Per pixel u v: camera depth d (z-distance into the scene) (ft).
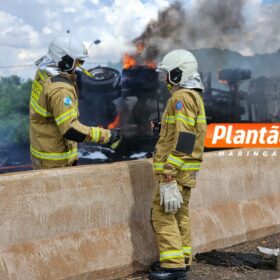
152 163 13.48
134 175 12.97
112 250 12.12
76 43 11.84
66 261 11.17
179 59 11.80
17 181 10.64
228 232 15.24
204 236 14.51
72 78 12.12
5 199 10.43
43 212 11.04
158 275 11.93
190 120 11.44
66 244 11.35
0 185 10.35
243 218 15.90
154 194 12.23
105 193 12.29
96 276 11.66
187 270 12.71
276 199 17.39
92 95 57.41
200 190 14.96
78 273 11.28
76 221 11.66
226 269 13.29
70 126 11.42
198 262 13.93
